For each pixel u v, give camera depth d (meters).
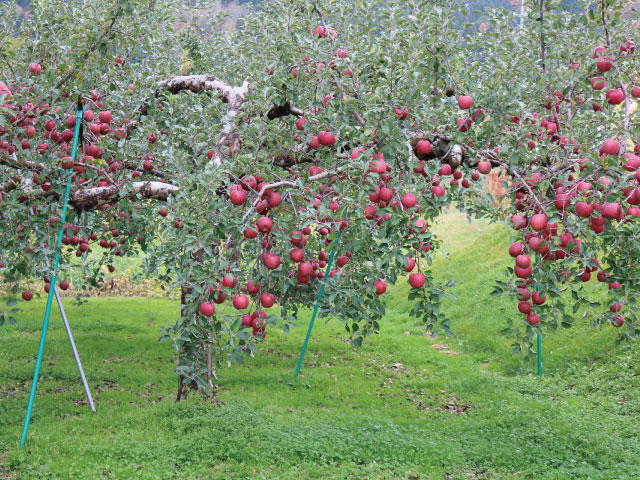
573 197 4.43
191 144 5.58
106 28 5.95
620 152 4.35
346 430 7.73
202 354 5.73
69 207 6.65
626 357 10.15
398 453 7.04
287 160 6.23
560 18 6.10
